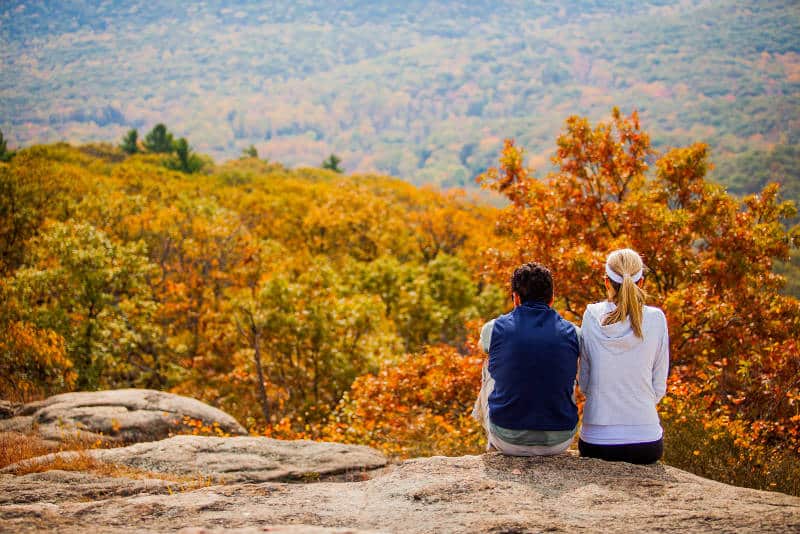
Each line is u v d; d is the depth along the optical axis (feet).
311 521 12.59
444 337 91.40
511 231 48.14
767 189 42.16
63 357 52.75
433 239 138.31
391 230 129.29
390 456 29.81
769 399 29.66
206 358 75.82
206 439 24.11
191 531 11.11
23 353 50.60
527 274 15.17
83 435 30.19
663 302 35.63
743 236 39.65
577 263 37.60
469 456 15.35
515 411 14.69
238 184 204.13
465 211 146.00
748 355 34.81
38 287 62.28
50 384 52.08
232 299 64.23
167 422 33.19
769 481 20.79
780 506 12.33
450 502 12.93
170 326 80.43
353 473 22.88
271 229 130.41
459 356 42.73
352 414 40.09
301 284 68.08
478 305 99.40
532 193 45.39
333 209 127.75
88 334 62.44
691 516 11.70
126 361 70.49
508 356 14.65
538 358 14.43
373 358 62.64
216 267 85.51
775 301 38.88
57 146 313.32
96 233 66.64
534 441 14.79
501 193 48.93
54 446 27.86
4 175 83.25
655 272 40.57
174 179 164.14
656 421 14.61
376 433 36.29
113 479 17.89
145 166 197.57
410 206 170.50
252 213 132.26
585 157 46.24
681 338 36.63
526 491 13.21
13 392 45.85
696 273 39.88
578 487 13.33
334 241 129.49
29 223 80.79
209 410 36.17
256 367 64.13
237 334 71.00
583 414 14.97
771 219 42.09
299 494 14.40
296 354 66.13
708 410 27.27
